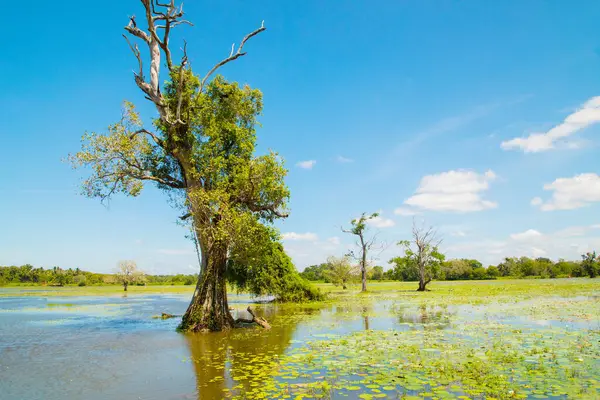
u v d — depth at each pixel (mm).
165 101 20141
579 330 16562
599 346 13203
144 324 23344
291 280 38594
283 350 14164
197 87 21219
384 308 29469
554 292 42125
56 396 9305
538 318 20781
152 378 10750
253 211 21891
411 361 11609
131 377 10914
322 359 12266
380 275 119062
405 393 8648
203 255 20469
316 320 22828
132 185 20594
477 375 9836
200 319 19453
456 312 25188
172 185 21516
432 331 17281
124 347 15570
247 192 20922
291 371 10914
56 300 48562
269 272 37938
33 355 14195
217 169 19906
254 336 17609
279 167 21156
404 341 14953
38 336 18766
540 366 10664
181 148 20172
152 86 19609
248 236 20359
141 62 19594
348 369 10914
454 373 10148
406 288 66812
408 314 24828
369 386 9219
